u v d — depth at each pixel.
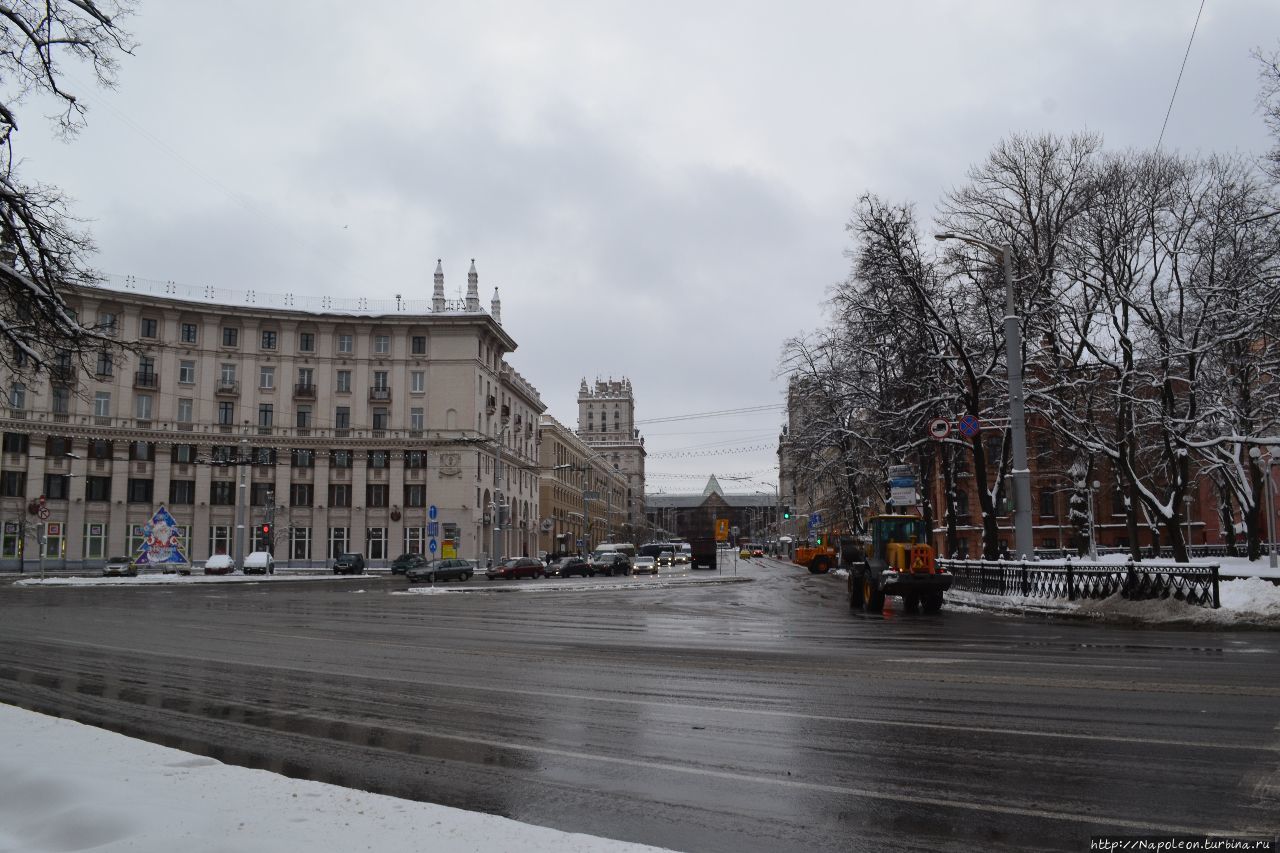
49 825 5.25
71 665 14.19
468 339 80.44
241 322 76.69
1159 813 5.90
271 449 75.94
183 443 73.88
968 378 35.34
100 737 7.75
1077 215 32.66
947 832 5.61
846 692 10.68
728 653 15.11
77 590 42.22
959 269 33.75
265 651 16.03
